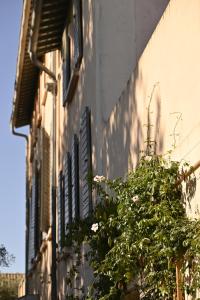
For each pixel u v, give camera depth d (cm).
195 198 571
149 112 750
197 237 530
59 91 1619
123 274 670
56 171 1608
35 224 2088
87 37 1168
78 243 896
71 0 1380
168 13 692
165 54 701
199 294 534
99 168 1020
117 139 913
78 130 1278
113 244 733
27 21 1530
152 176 644
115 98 1034
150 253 605
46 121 1912
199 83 587
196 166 568
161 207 606
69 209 1327
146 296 643
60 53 1606
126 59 1045
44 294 1886
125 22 1057
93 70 1089
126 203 666
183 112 634
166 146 684
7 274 3481
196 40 599
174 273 592
